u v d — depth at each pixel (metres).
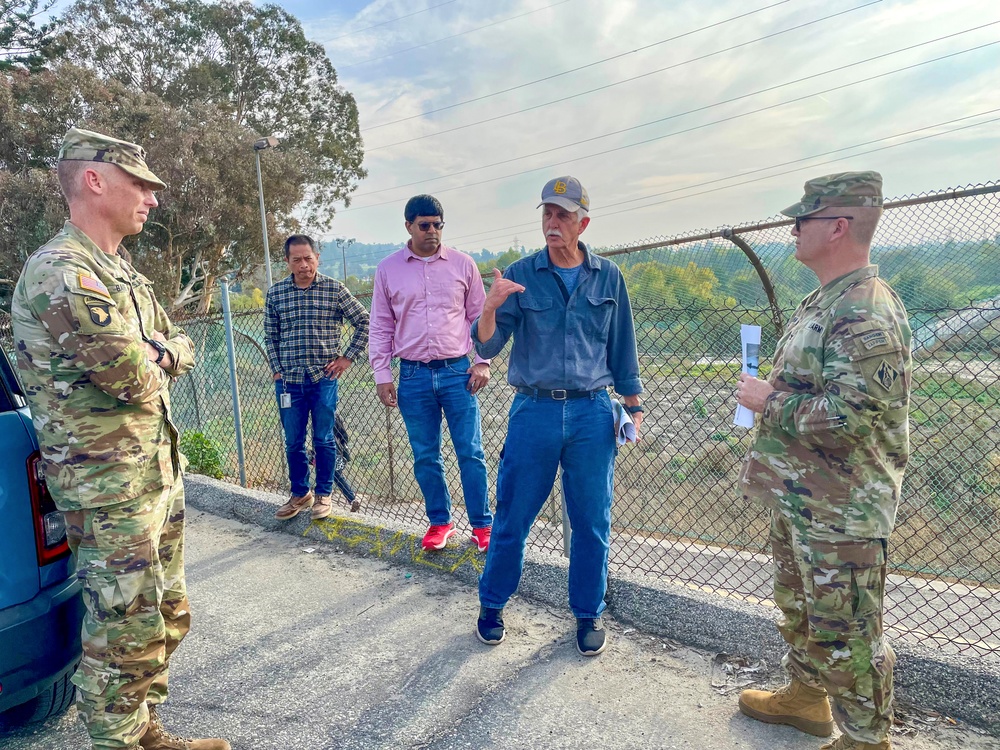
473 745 2.12
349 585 3.38
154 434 1.94
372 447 6.96
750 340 2.01
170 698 2.43
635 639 2.76
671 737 2.13
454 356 3.36
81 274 1.76
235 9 33.44
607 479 2.63
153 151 25.70
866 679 1.77
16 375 2.11
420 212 3.23
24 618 1.87
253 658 2.70
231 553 3.87
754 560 4.46
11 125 24.38
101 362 1.73
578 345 2.56
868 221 1.76
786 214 1.86
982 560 4.61
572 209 2.41
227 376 6.63
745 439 6.43
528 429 2.59
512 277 2.62
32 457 1.95
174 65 33.09
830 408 1.69
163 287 26.58
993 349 3.45
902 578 4.33
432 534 3.52
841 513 1.75
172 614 2.13
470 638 2.81
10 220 22.75
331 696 2.41
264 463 6.30
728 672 2.49
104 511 1.81
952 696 2.20
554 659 2.62
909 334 1.73
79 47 31.52
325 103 37.22
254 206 28.81
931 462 5.54
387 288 3.41
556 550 3.98
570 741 2.12
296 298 3.82
